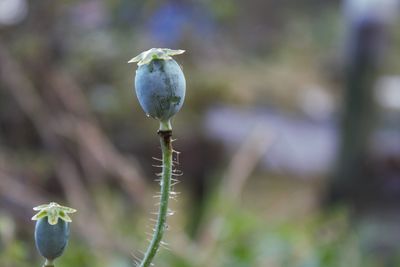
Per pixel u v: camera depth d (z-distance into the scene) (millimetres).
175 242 1548
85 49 2012
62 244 756
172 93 745
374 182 2516
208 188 2193
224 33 2600
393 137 2668
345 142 2504
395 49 3660
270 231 1620
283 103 3023
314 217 2066
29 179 1839
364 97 2469
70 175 1830
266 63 3828
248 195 2572
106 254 1579
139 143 2098
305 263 1564
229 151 2348
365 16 2426
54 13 1959
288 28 4391
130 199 1923
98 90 2049
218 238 1547
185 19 2197
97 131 1875
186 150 2215
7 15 1942
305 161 2781
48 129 1860
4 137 1893
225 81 2588
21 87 1855
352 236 1828
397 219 2350
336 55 4059
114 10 2057
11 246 1206
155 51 750
